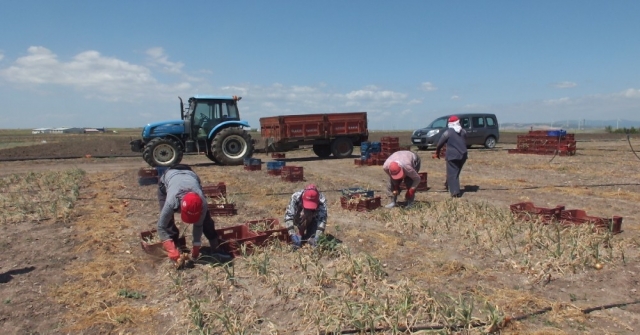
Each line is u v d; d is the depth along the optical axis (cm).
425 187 1043
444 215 737
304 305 431
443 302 430
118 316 420
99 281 501
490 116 2317
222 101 1734
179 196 509
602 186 1054
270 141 1964
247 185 1152
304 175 1332
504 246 595
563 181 1148
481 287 471
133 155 2234
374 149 1825
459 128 949
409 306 413
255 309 431
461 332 383
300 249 569
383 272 499
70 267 546
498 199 930
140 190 1080
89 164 1878
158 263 550
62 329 402
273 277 485
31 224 745
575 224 662
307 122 1923
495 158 1744
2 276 518
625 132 4488
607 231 618
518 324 397
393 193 823
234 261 546
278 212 833
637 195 938
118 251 598
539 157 1758
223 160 1705
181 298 455
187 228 698
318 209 583
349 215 787
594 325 396
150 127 1661
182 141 1703
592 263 526
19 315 426
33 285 493
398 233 669
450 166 952
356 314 398
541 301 437
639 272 507
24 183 1197
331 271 509
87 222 752
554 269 513
